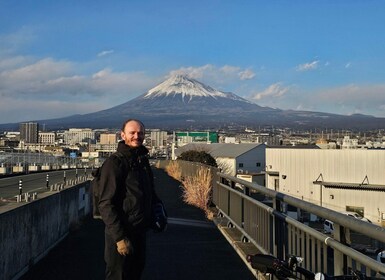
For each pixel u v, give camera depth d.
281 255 6.61
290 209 10.64
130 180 4.81
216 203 14.59
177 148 105.06
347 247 4.10
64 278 8.02
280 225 6.66
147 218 4.95
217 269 8.41
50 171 59.38
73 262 9.20
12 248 7.79
